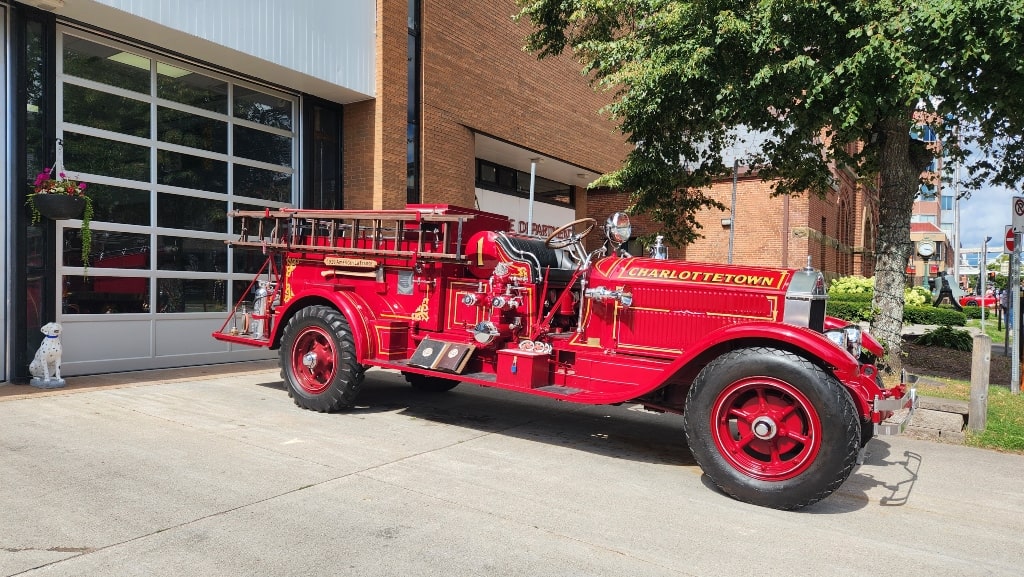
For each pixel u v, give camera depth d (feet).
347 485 13.83
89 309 25.26
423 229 19.69
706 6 24.18
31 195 22.80
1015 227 26.07
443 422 20.20
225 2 27.12
